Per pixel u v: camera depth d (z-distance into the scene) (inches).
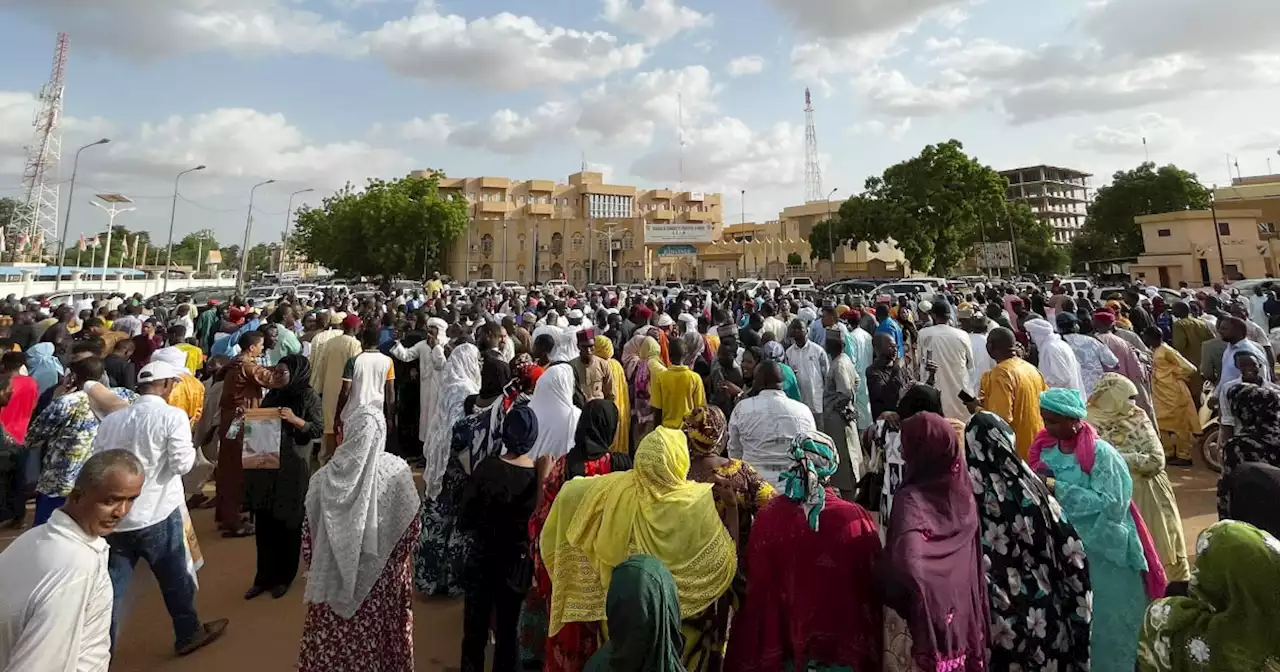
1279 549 70.4
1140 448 148.6
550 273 2861.7
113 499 93.1
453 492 154.2
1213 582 74.1
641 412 272.8
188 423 152.9
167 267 1517.0
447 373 232.5
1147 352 322.3
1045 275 1898.4
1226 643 71.7
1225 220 1668.3
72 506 93.1
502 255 2795.3
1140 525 128.4
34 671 82.0
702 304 706.8
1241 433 162.6
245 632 168.1
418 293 927.7
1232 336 252.7
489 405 170.2
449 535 190.4
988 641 98.7
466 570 133.0
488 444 151.6
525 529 134.6
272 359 329.4
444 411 215.9
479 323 422.6
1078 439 130.6
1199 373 312.8
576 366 251.6
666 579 77.0
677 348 315.9
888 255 2345.0
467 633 131.6
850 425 246.8
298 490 188.2
